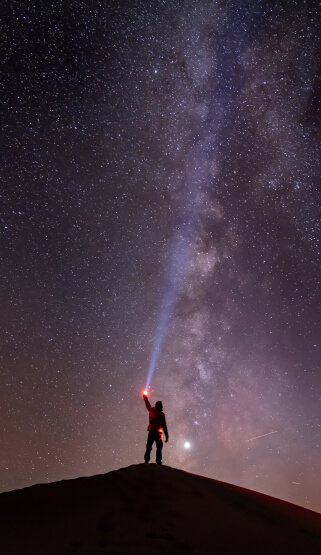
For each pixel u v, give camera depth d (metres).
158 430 8.55
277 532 5.51
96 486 5.91
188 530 4.91
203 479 7.43
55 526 4.73
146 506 5.40
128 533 4.64
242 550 4.69
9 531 4.61
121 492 5.73
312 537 5.70
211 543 4.69
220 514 5.61
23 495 5.67
